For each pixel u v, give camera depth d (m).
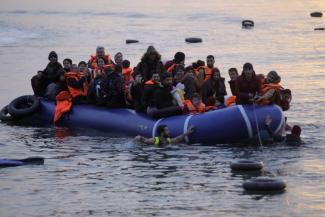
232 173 29.06
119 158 32.03
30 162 31.39
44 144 35.50
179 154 32.53
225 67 65.75
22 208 24.97
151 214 24.08
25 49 85.25
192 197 25.88
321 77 58.75
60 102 40.59
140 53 78.75
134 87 37.66
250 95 34.34
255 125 33.78
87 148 34.31
